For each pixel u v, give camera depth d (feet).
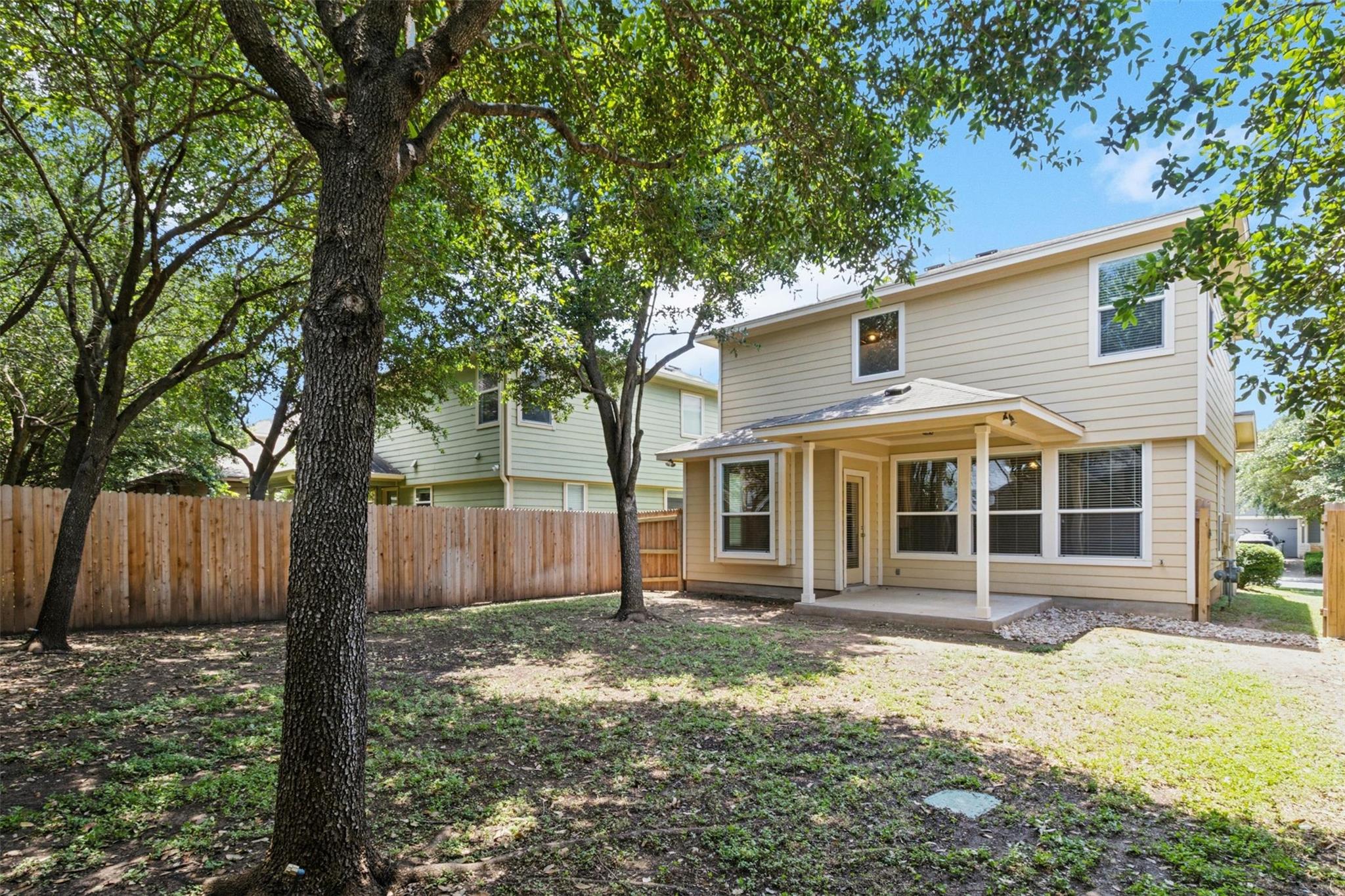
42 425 38.88
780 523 38.81
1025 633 26.37
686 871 9.25
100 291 23.53
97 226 25.59
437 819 10.84
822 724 15.58
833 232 17.25
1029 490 33.94
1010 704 17.26
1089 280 32.09
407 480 62.08
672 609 36.04
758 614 33.73
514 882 8.88
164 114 21.59
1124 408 30.99
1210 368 31.37
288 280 28.73
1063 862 9.46
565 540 44.32
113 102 19.92
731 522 41.88
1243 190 11.00
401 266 26.37
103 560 27.17
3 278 25.93
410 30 12.66
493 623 30.86
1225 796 11.73
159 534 28.71
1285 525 106.32
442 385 46.11
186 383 40.57
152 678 19.77
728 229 21.80
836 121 15.11
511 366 32.68
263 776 12.31
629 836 10.18
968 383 35.73
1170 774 12.66
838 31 14.17
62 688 18.39
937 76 13.24
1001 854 9.74
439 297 32.12
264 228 27.12
